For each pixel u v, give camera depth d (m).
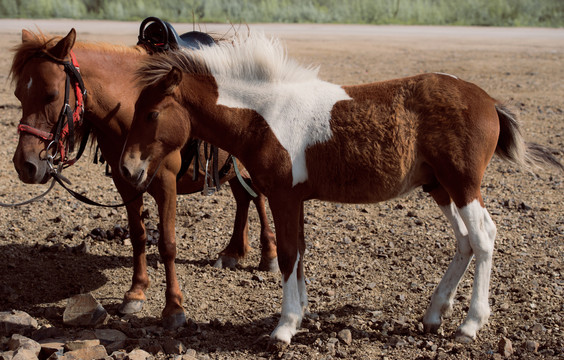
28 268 5.36
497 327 4.27
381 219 6.44
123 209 6.72
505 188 7.32
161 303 4.82
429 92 3.90
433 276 5.15
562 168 4.28
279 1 29.25
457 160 3.83
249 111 4.03
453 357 3.90
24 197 7.04
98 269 5.41
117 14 27.27
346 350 4.04
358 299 4.80
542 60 16.58
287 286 4.09
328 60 15.98
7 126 9.95
